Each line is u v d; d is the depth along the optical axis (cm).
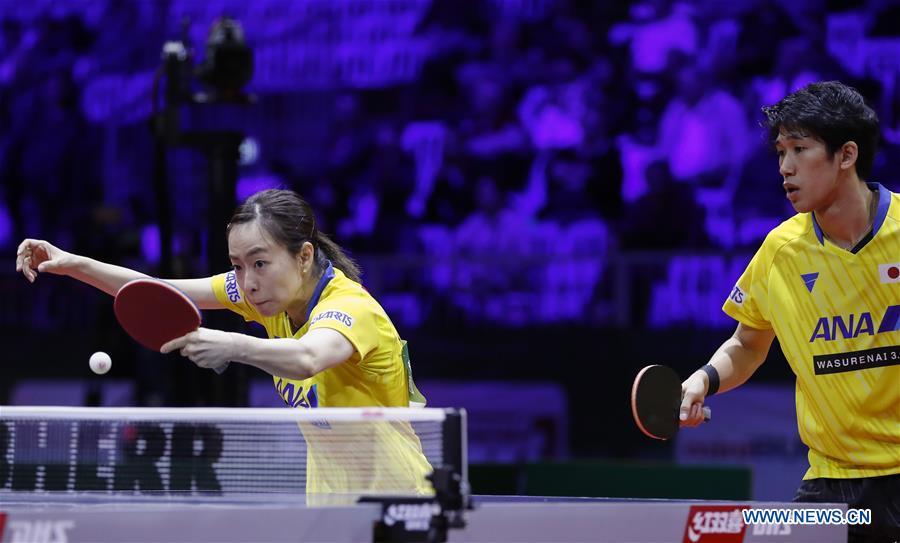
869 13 3459
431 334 3300
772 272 1177
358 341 1005
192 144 2016
